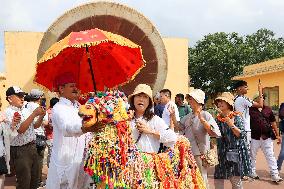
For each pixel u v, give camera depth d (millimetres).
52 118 4062
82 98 4941
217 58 36594
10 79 12836
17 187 6121
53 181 4070
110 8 10492
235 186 5863
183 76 14328
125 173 3635
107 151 3619
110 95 3762
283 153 10023
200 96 5734
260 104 9102
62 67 4707
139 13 10680
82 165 4141
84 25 10461
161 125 4297
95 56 4941
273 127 9719
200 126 5781
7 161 5711
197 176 4488
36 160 6367
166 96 7672
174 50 14297
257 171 10367
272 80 23328
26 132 6062
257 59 38906
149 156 3980
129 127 3744
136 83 11234
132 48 4629
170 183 4055
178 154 4285
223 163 5906
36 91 7402
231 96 6012
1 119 5668
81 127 3658
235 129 5707
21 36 12930
